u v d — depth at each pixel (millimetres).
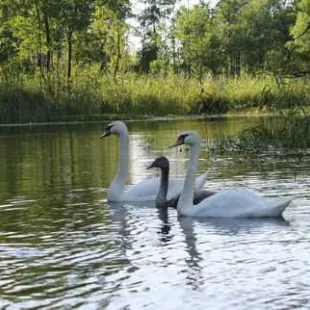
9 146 26172
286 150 21781
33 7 54188
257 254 9469
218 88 47719
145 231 11094
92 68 58094
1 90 41594
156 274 8703
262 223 11477
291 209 12422
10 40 55844
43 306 7688
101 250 9891
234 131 29703
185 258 9375
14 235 10930
